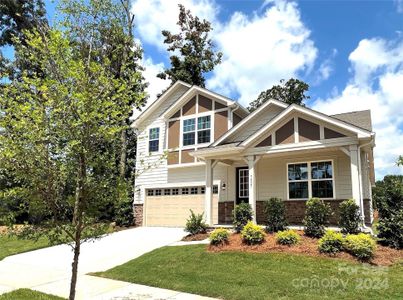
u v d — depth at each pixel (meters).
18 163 4.79
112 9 18.27
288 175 15.00
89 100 4.93
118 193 5.27
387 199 10.33
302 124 12.70
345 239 9.38
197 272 8.61
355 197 11.22
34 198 4.94
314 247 9.73
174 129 19.17
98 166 5.23
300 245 9.98
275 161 15.46
